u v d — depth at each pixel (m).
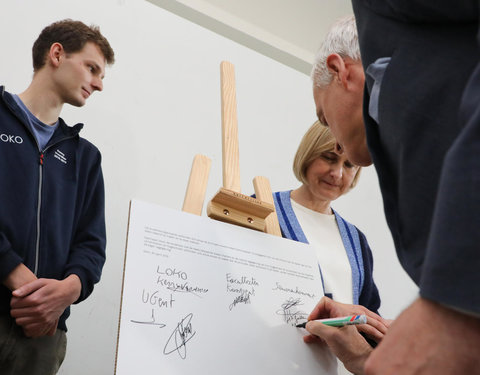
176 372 0.85
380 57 0.65
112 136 1.93
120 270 1.78
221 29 2.64
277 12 2.82
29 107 1.40
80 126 1.45
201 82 2.26
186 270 0.95
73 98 1.47
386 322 1.12
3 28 1.85
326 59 0.94
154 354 0.84
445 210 0.43
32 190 1.24
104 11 2.12
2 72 1.79
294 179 2.36
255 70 2.47
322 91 0.98
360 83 0.90
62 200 1.31
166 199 1.96
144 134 2.01
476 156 0.43
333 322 0.94
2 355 1.11
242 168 2.23
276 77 2.52
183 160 2.06
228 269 1.01
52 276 1.22
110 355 1.67
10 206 1.20
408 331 0.45
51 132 1.38
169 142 2.06
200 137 2.15
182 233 0.99
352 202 2.46
